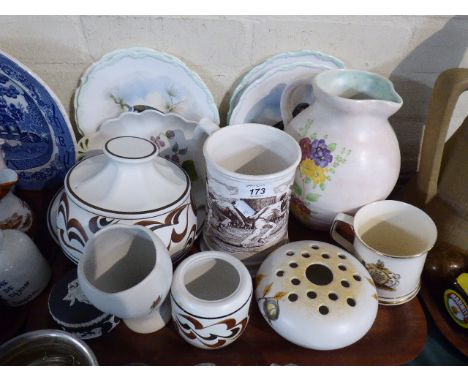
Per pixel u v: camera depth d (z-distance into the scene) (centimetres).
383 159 50
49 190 64
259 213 47
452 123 68
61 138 57
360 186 50
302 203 55
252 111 62
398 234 54
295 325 42
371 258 48
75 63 58
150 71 57
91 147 59
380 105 46
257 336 48
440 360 49
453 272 52
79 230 46
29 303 50
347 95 54
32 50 56
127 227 41
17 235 48
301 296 43
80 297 46
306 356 46
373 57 60
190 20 55
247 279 42
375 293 46
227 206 46
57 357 41
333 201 52
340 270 46
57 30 55
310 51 58
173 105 60
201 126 51
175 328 48
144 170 47
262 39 57
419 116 67
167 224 47
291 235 60
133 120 59
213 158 45
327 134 50
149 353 46
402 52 60
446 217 53
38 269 49
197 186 62
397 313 51
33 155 60
